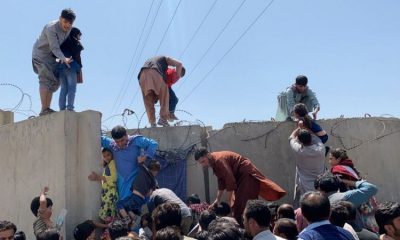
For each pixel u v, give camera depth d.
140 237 5.05
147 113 8.24
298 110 6.94
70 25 6.95
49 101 7.27
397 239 3.78
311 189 6.47
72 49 7.11
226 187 6.30
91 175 6.09
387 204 3.86
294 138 6.89
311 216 3.77
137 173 6.29
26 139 6.86
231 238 3.45
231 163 6.51
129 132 7.82
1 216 7.29
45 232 4.26
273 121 8.21
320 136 6.90
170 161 7.72
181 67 8.34
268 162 8.07
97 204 6.12
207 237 3.54
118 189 6.27
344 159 6.46
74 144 6.25
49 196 6.29
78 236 5.27
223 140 8.06
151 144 6.32
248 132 8.13
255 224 3.79
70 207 6.05
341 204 4.47
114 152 6.39
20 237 4.92
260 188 6.58
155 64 8.15
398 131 8.30
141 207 6.68
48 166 6.38
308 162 6.55
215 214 5.56
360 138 8.24
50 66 7.18
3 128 7.43
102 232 6.06
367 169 8.17
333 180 5.21
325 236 3.61
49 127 6.41
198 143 7.89
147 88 8.02
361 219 5.77
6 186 7.24
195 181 7.80
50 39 6.86
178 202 5.79
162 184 7.65
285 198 7.99
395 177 8.16
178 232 3.75
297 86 8.22
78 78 7.42
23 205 6.81
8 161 7.24
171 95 8.63
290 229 4.23
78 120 6.35
